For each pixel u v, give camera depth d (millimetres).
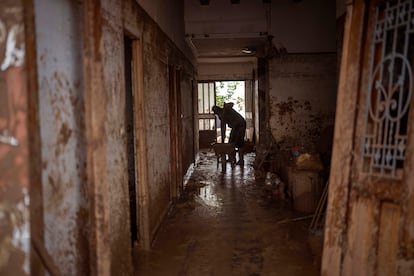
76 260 2268
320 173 5414
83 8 2285
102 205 2309
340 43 4383
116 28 3033
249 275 3441
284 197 6172
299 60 7801
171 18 6125
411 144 2107
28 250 1684
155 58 4719
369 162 2424
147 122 4191
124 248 3150
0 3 1620
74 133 2297
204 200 6277
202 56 11172
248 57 11719
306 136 7879
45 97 1939
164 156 5340
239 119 9828
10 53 1643
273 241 4293
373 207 2340
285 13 7758
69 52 2254
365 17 2494
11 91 1653
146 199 4039
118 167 3031
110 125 2842
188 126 8664
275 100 7879
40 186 1753
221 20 7852
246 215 5359
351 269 2453
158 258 3867
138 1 3807
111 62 2893
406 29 2240
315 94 7812
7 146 1667
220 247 4148
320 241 4156
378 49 2426
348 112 2541
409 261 2094
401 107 2248
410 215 2094
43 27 1932
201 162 10461
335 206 2574
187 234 4605
